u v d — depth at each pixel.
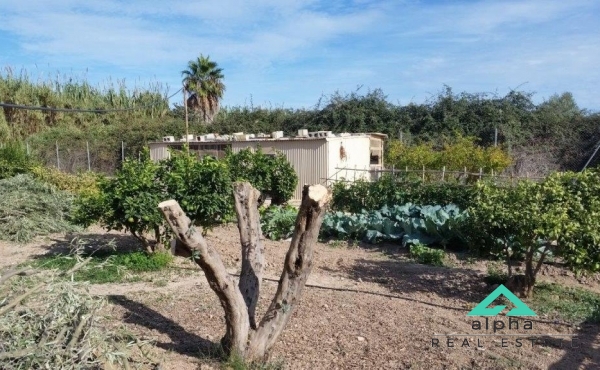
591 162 22.53
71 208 12.20
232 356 4.46
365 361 4.75
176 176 8.36
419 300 6.71
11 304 3.67
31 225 11.19
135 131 31.81
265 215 11.49
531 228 6.20
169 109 39.22
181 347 4.96
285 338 5.28
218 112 34.34
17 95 34.50
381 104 29.80
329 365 4.65
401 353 4.94
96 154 30.91
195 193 8.38
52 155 30.58
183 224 4.04
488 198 6.86
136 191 8.15
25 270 4.09
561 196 6.36
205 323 5.73
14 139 31.56
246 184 5.01
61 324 3.85
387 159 21.66
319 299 6.64
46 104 36.00
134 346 4.57
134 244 10.09
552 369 4.62
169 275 7.91
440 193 12.02
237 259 8.95
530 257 6.68
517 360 4.79
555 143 24.78
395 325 5.72
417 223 10.12
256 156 14.60
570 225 5.97
